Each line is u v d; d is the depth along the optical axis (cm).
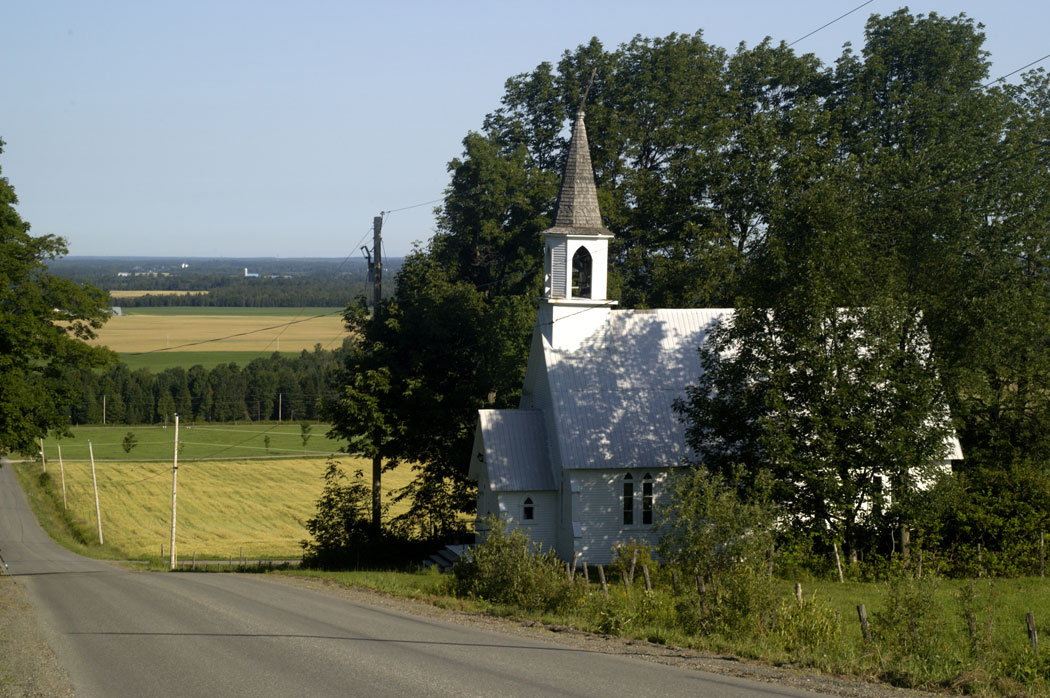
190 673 2741
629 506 7694
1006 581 6462
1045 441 8331
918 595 3712
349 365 10094
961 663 3297
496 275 12744
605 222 12431
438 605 4869
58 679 2666
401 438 9869
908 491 6209
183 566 10456
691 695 2530
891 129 11906
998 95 11650
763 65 12800
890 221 8338
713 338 6694
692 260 11688
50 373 8256
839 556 6681
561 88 13400
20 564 10588
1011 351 8131
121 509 16425
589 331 8288
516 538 5194
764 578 4016
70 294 8006
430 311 10150
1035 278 9300
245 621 3938
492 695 2447
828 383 6059
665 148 13138
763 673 3000
